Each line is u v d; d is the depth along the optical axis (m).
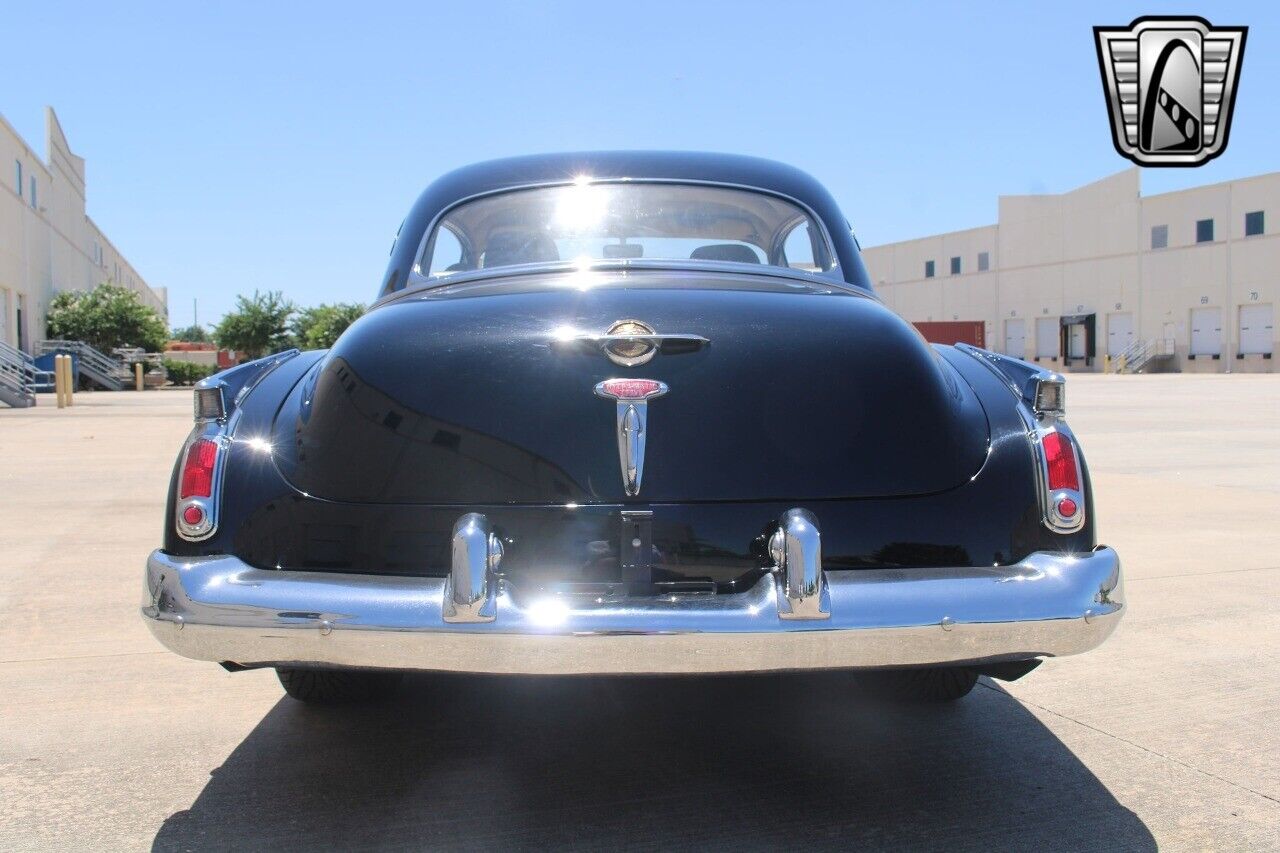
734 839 2.36
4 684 3.42
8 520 6.60
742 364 2.31
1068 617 2.14
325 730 3.02
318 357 2.94
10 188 32.22
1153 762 2.79
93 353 37.09
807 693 3.34
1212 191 45.62
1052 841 2.35
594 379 2.27
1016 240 55.38
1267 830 2.40
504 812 2.49
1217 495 7.63
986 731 3.01
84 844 2.33
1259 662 3.64
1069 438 2.34
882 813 2.49
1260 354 44.25
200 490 2.31
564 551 2.20
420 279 3.10
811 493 2.23
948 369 2.62
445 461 2.24
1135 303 49.22
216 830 2.40
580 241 3.24
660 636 2.04
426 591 2.13
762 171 3.39
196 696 3.31
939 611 2.11
